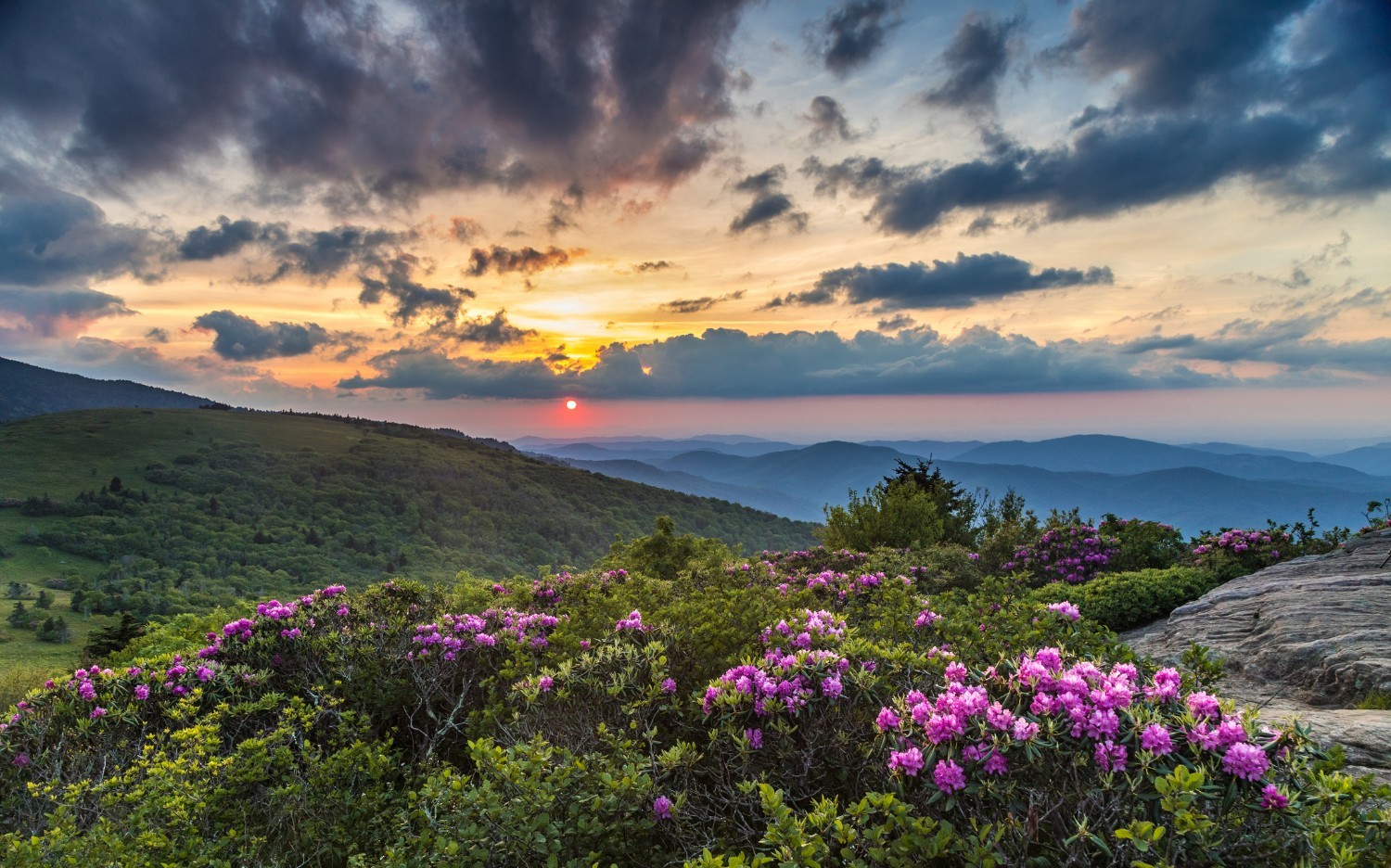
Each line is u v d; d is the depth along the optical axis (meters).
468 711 4.84
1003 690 2.78
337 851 3.47
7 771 4.33
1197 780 2.07
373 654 5.31
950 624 4.60
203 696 4.94
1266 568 8.95
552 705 3.99
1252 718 2.42
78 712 4.70
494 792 2.93
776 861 2.37
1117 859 2.19
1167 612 8.36
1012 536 11.79
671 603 5.64
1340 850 2.07
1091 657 3.81
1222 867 2.13
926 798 2.51
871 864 2.30
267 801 3.87
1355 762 3.19
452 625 5.55
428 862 2.89
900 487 14.19
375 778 3.92
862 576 6.54
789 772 2.98
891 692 3.16
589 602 5.98
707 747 3.13
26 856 3.05
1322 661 5.02
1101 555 10.59
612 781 2.89
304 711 4.52
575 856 2.79
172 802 3.36
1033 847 2.37
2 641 66.44
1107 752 2.31
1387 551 7.85
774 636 4.07
